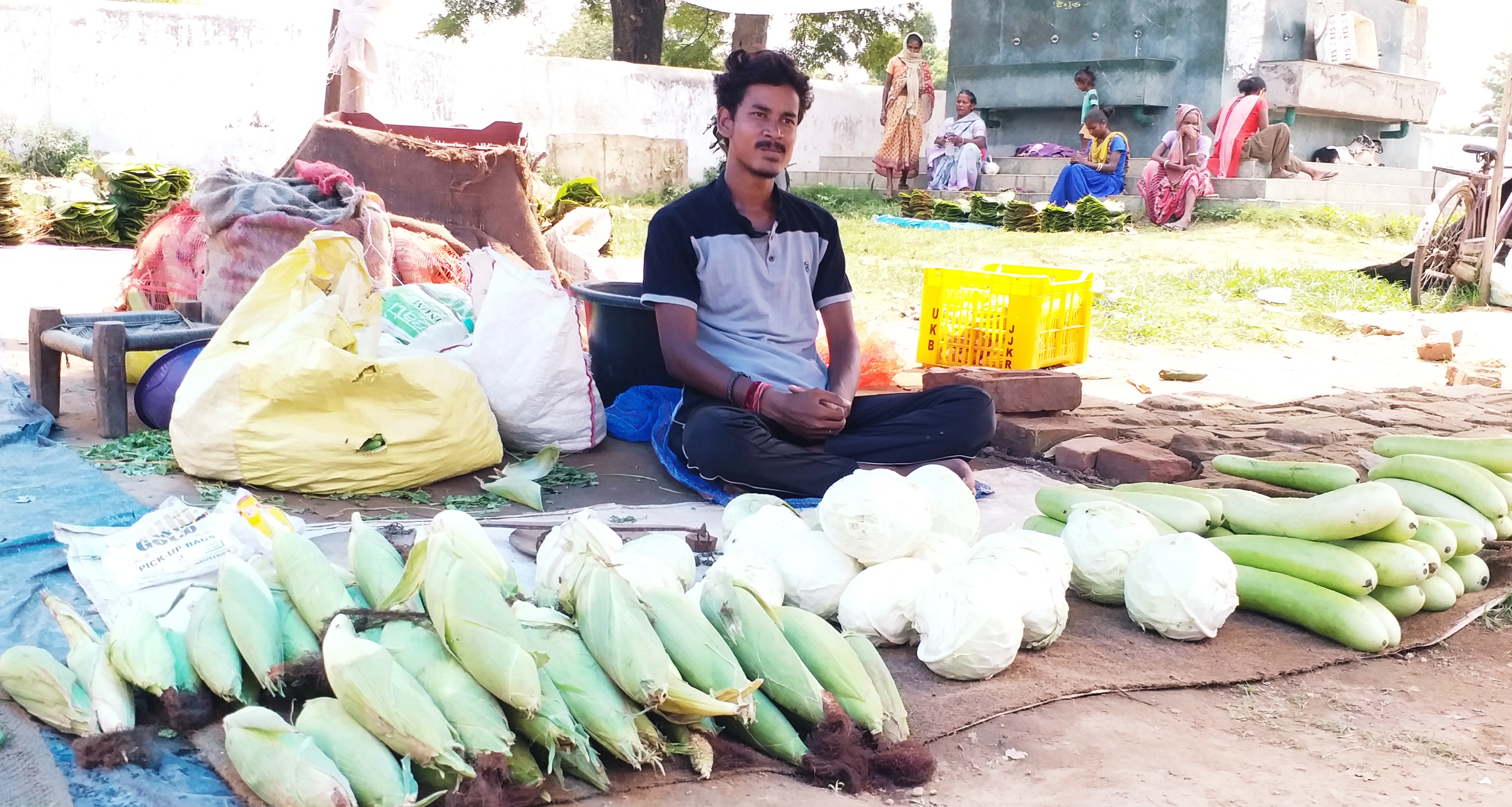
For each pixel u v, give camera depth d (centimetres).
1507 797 229
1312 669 290
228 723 202
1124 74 1864
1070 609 324
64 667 228
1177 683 277
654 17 2480
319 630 228
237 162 1734
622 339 511
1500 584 354
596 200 1275
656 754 220
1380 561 312
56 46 1619
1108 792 227
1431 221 1034
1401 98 1953
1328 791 230
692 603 237
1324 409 567
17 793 201
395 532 341
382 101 1798
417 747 197
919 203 1662
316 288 426
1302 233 1421
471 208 761
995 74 2028
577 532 248
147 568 297
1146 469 433
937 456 412
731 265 432
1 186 1195
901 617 286
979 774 234
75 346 466
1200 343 849
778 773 229
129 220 1290
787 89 423
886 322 866
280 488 400
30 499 364
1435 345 796
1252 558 323
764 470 395
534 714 208
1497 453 372
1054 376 526
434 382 411
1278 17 1784
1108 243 1342
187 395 403
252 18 1714
